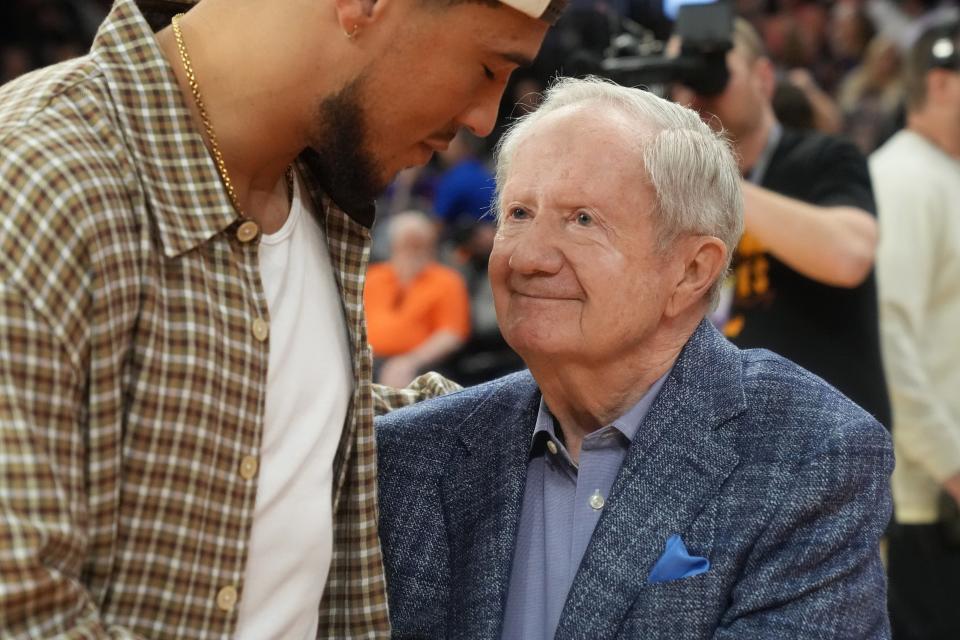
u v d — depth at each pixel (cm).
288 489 150
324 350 156
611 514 163
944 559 321
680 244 165
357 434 162
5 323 120
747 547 158
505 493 173
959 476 314
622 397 171
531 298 165
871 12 852
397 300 518
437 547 174
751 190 271
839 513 158
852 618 156
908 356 319
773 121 298
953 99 323
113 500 130
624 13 600
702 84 283
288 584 152
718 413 165
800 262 269
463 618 168
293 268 154
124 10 141
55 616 121
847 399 169
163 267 136
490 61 141
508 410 180
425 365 503
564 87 174
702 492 162
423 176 666
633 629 157
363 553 164
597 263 161
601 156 162
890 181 330
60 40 775
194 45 143
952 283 326
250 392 141
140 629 134
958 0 845
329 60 140
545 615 167
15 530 118
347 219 161
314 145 146
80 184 126
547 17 139
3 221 122
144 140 138
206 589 138
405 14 137
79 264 125
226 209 140
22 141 126
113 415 129
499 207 173
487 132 149
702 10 281
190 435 135
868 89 693
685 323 172
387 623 166
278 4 141
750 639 153
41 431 121
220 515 139
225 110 143
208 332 137
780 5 988
